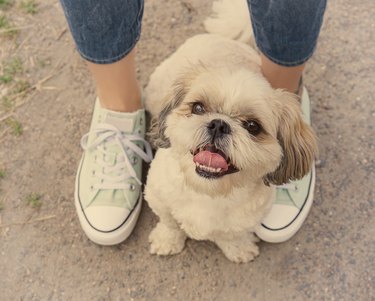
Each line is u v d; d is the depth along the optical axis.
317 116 0.99
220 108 0.65
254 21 0.75
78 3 0.69
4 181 0.91
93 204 0.83
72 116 0.98
